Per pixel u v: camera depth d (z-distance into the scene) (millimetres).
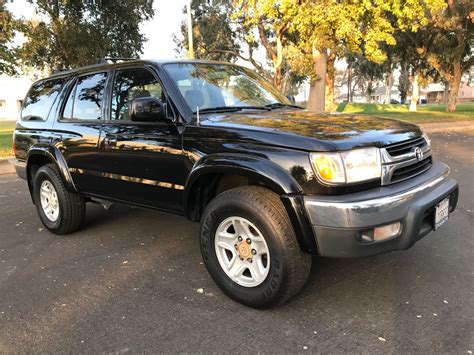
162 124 3781
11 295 3684
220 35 28297
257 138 3182
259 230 3088
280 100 4574
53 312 3377
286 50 21734
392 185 3125
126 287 3762
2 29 14062
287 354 2748
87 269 4176
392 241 2963
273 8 17016
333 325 3047
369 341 2844
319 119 3611
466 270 3838
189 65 4230
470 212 5531
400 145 3264
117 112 4289
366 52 17766
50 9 19766
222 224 3348
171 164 3703
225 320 3170
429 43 31812
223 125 3418
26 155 5441
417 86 38156
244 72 4730
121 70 4355
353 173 2936
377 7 17094
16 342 2986
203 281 3830
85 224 5559
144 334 3029
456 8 28359
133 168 4051
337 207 2826
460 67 33531
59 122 4934
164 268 4129
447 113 30688
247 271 3367
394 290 3510
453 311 3166
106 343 2938
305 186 2936
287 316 3182
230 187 3703
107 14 21547
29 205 6852
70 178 4785
